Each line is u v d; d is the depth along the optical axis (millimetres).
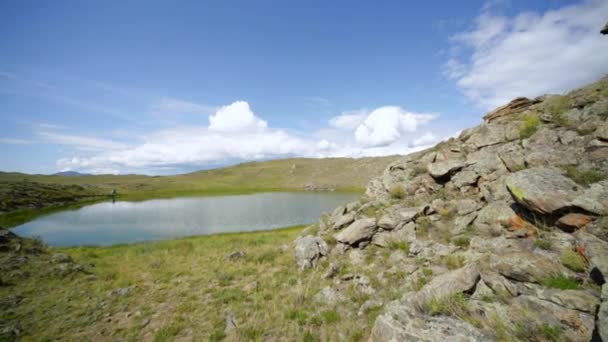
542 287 6375
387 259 11734
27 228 41906
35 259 17469
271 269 15016
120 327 9648
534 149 11797
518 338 5160
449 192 14562
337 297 10188
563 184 8492
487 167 13680
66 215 55969
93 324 9859
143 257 20625
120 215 55625
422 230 12508
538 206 8438
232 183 168625
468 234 10914
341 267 12609
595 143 9695
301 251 15258
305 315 9281
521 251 8094
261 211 61094
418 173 17828
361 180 158250
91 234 37312
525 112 15141
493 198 11930
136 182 159625
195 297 11977
